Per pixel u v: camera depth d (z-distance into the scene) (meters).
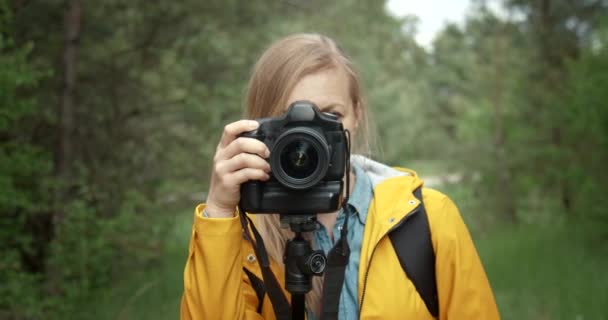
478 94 12.61
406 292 1.56
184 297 1.59
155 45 6.77
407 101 24.64
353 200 1.71
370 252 1.59
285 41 1.71
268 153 1.53
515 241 9.17
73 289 4.70
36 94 5.73
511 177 11.59
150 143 6.75
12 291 4.18
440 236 1.59
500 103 11.76
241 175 1.51
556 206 10.62
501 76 11.82
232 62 7.13
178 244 7.65
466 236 1.64
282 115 1.55
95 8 6.25
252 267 1.72
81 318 4.84
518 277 6.64
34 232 5.51
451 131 18.05
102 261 5.34
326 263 1.59
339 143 1.54
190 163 6.82
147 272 6.10
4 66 4.12
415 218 1.61
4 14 4.65
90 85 6.56
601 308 5.13
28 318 4.41
